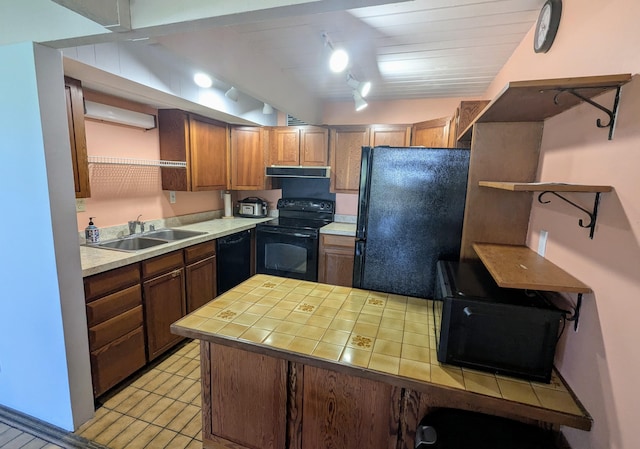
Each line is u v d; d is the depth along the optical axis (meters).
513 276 1.04
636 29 0.80
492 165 1.53
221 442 1.51
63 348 1.64
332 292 1.77
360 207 1.82
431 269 1.72
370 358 1.15
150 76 2.08
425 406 1.17
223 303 1.60
